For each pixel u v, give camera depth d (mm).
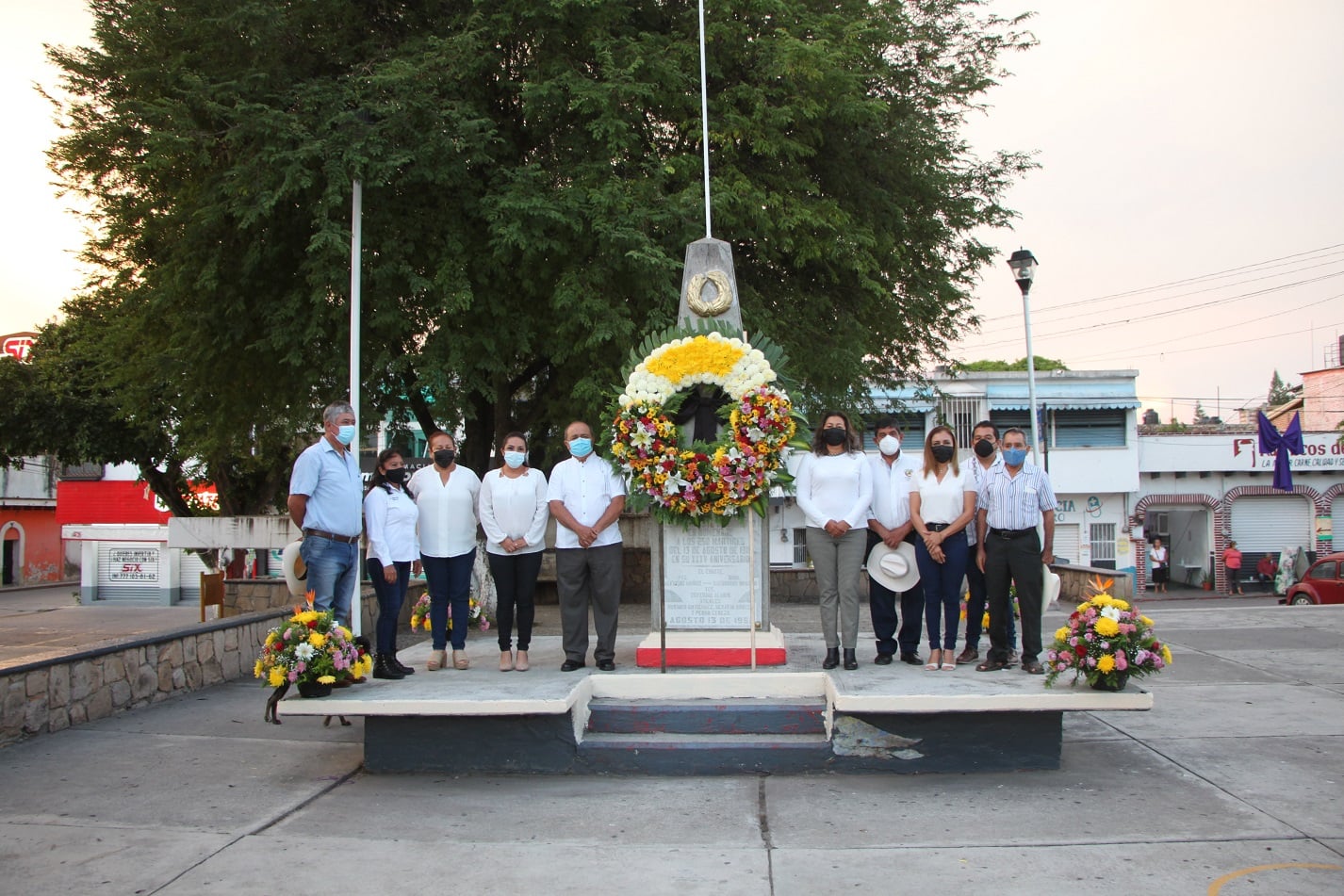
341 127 11164
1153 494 30875
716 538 7504
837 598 7281
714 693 6965
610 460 7598
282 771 6512
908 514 7395
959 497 7184
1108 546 30875
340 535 7148
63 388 25750
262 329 12922
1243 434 30859
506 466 7391
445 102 11695
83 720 7996
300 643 6273
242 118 11156
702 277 8125
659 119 13297
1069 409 30344
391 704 6180
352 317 10391
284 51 12453
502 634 7375
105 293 14484
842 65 13141
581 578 7363
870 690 6367
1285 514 31031
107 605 33250
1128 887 4367
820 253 12938
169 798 5879
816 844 4988
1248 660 10617
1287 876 4465
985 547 7141
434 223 12289
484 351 12523
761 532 7504
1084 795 5762
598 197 11516
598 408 12422
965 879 4484
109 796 5918
